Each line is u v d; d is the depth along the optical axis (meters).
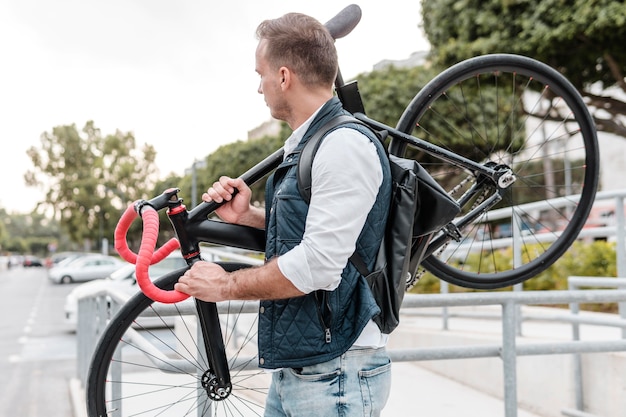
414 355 2.54
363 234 1.61
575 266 6.54
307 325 1.60
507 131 13.55
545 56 10.30
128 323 1.93
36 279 39.69
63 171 74.94
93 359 1.93
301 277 1.52
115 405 2.93
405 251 1.64
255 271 1.57
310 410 1.65
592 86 12.10
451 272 2.40
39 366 8.55
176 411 4.14
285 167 1.69
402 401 4.64
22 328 12.84
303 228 1.60
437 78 2.28
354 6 2.15
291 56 1.67
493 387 4.79
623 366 3.69
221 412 3.43
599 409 3.91
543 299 2.57
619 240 4.17
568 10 9.58
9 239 138.62
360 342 1.65
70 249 134.25
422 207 1.69
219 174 22.30
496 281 2.41
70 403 6.29
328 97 1.72
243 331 5.46
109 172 72.50
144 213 1.71
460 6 10.84
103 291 3.99
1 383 7.41
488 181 2.19
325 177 1.55
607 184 19.00
